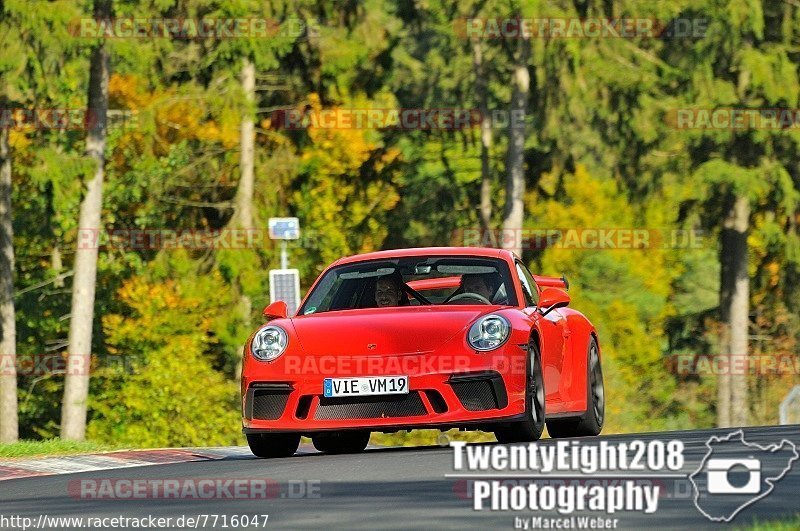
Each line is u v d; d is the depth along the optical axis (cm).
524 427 3198
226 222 11106
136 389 9606
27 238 10600
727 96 11025
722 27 10981
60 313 10712
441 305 3356
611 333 13000
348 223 11481
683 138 10994
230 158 10850
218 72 9944
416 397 3131
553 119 10775
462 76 12412
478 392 3136
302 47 10881
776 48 11262
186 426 9656
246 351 3281
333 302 3472
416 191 12056
